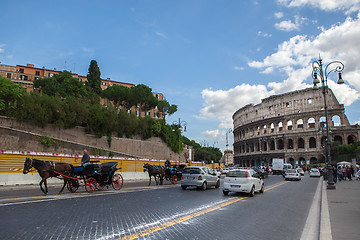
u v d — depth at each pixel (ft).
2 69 264.72
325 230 26.21
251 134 400.67
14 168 69.26
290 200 52.75
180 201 45.88
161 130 226.17
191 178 69.15
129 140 195.72
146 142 209.97
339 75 85.40
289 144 340.59
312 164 286.25
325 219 32.04
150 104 246.68
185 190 67.46
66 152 147.95
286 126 329.52
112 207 37.14
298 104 327.67
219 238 23.73
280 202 49.32
